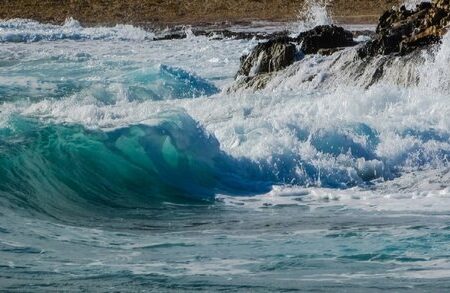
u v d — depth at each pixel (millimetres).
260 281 21734
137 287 21062
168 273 22469
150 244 26219
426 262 23547
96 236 27312
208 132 37500
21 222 28953
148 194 34688
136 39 91812
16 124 35875
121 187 34781
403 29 53562
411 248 25000
